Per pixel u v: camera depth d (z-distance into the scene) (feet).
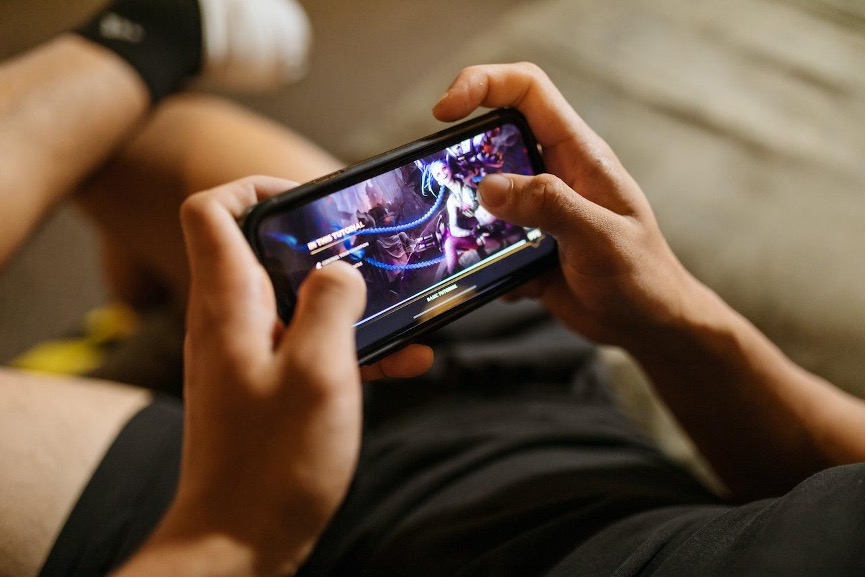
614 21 3.16
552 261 1.57
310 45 4.36
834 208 2.53
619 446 1.79
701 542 1.08
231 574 0.90
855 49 3.04
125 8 2.50
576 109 2.84
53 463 1.55
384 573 1.49
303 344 0.94
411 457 1.78
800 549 0.87
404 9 4.63
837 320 2.33
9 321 3.21
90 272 3.40
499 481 1.58
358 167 1.32
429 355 1.46
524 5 4.70
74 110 2.11
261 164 2.27
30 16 4.18
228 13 2.69
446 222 1.44
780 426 1.53
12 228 1.87
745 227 2.52
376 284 1.36
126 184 2.30
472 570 1.38
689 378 1.55
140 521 1.51
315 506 0.95
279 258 1.24
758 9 3.21
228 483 0.93
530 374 2.07
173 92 2.56
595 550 1.28
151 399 1.84
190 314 1.02
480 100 1.39
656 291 1.39
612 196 1.40
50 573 1.41
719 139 2.74
